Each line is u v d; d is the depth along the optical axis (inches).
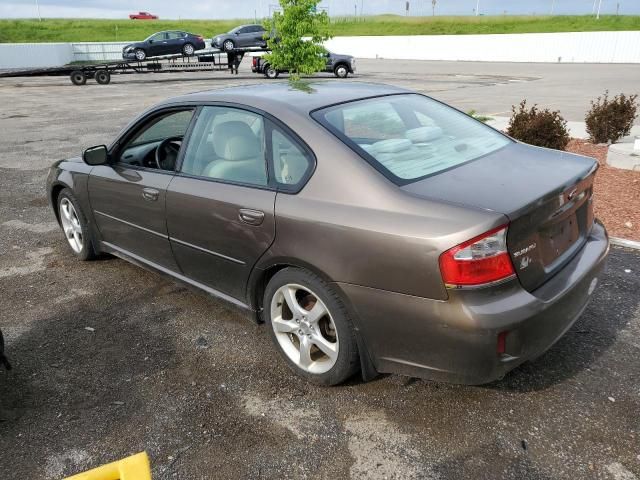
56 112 616.4
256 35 1240.8
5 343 138.6
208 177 130.7
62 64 1588.3
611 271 165.6
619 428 101.6
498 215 90.3
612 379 115.5
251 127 123.7
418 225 93.4
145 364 128.1
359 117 122.6
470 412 107.2
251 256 119.6
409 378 118.3
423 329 95.2
